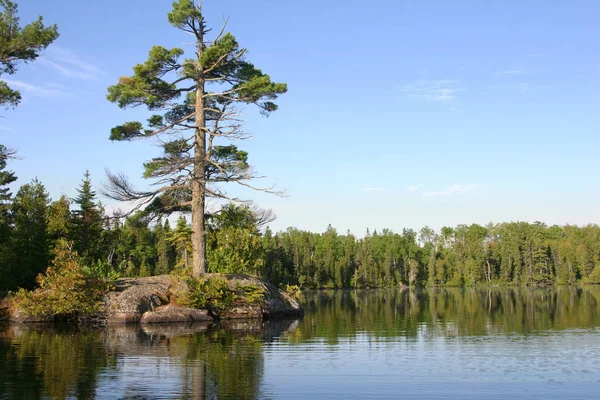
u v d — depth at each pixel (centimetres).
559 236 11988
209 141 2944
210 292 2497
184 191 2920
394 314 2880
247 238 3684
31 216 4056
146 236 7475
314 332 1956
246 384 1066
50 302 2294
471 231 13375
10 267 3338
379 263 11544
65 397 965
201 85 2916
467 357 1366
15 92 2530
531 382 1079
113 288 2495
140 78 2759
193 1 2853
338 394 988
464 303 4003
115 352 1462
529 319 2425
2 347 1567
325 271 10600
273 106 2925
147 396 973
